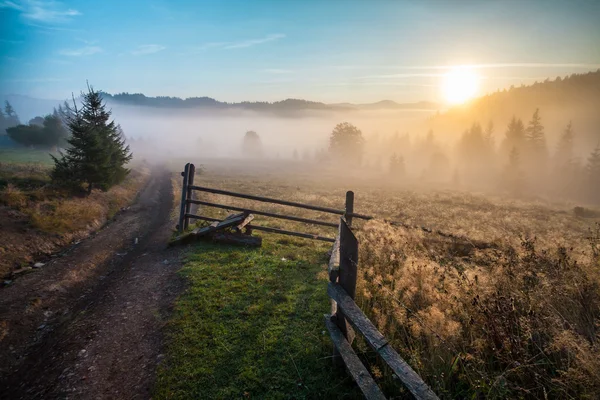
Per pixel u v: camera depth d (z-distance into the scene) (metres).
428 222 16.36
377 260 5.25
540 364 2.71
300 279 6.10
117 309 5.46
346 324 3.33
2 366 4.36
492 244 6.22
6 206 11.72
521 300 3.28
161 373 3.70
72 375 3.86
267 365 3.68
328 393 3.16
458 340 3.04
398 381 2.90
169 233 10.72
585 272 3.63
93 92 22.92
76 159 19.03
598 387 2.20
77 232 12.09
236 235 8.43
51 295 6.61
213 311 4.97
